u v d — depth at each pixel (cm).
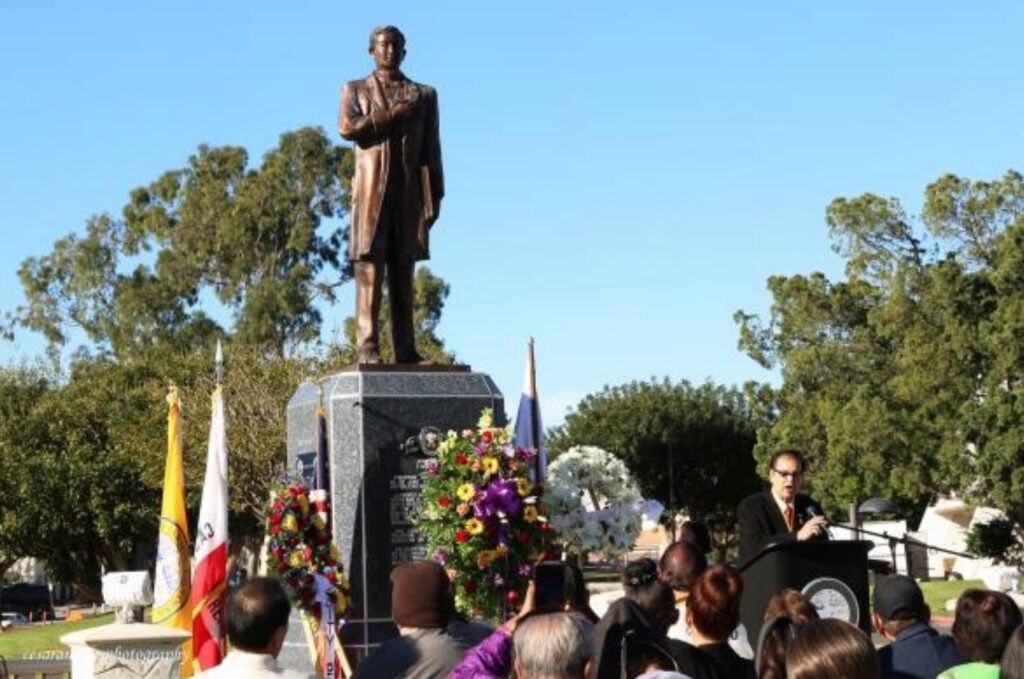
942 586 4016
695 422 6700
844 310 5438
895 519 5462
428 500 1211
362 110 1355
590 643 550
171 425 1457
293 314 5581
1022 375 4388
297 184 5831
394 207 1363
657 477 6638
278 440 4506
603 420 6712
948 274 4519
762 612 892
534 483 1242
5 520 4953
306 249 5766
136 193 6038
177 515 1429
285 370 4703
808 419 5175
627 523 1266
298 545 1214
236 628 620
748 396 5609
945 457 4372
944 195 5091
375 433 1299
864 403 4678
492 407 1335
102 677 1207
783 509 1020
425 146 1372
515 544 1191
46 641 2875
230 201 5881
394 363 1341
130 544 5153
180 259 5819
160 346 5647
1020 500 4178
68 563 5291
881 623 713
